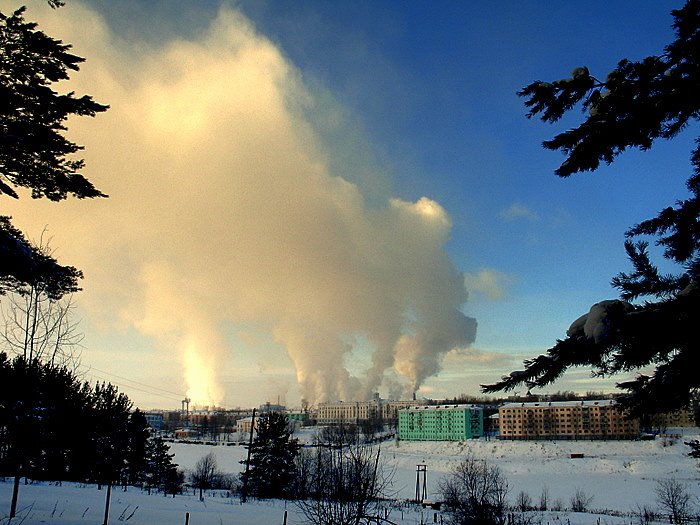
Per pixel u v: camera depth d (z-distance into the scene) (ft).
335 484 50.39
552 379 15.40
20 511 62.39
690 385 13.66
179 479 201.87
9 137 30.25
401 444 408.46
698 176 16.55
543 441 395.75
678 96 15.15
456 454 371.76
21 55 30.83
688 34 14.66
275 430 171.42
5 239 32.60
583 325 14.99
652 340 13.38
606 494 221.66
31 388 70.08
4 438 67.56
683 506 154.20
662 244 16.57
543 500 185.88
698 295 13.41
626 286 15.12
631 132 16.16
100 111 32.86
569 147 17.60
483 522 96.99
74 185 34.17
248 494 167.12
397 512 135.64
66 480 128.06
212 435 552.82
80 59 31.81
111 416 121.90
